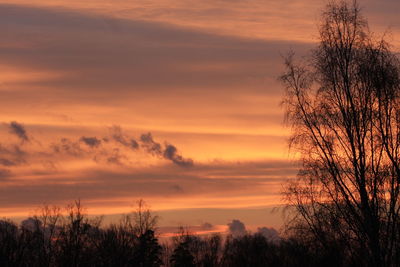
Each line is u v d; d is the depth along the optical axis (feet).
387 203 134.41
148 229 431.43
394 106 138.00
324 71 140.97
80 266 398.42
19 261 370.53
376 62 138.92
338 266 136.98
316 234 138.10
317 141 139.95
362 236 134.10
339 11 143.43
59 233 396.16
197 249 473.67
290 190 140.26
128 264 415.23
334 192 137.49
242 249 393.70
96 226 416.67
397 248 132.87
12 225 385.29
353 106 138.00
